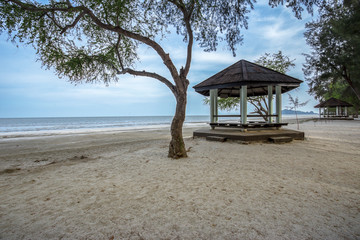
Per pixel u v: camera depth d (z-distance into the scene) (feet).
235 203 10.01
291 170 15.94
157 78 21.74
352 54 31.19
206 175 14.89
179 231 7.57
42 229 7.84
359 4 27.25
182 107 20.72
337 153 22.40
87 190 12.19
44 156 25.07
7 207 9.92
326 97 114.62
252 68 35.58
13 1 16.02
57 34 20.92
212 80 36.96
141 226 7.96
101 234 7.43
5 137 49.73
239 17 22.41
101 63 23.32
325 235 7.26
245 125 32.86
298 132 32.24
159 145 31.45
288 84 32.78
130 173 15.92
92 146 32.96
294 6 19.57
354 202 10.04
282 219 8.39
